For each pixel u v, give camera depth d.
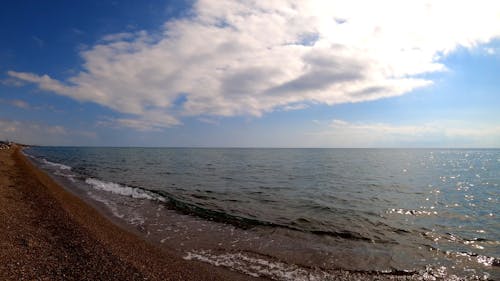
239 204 19.47
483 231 14.27
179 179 33.44
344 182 33.50
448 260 10.36
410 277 8.95
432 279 8.85
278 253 10.64
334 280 8.62
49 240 9.82
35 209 13.95
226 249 10.91
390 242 12.32
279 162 74.50
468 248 11.70
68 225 11.73
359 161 82.44
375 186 30.55
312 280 8.58
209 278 8.37
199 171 45.06
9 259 7.87
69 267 7.91
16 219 11.77
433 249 11.51
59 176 32.12
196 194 22.89
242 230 13.38
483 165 72.12
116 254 9.12
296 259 10.13
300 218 15.97
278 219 15.59
